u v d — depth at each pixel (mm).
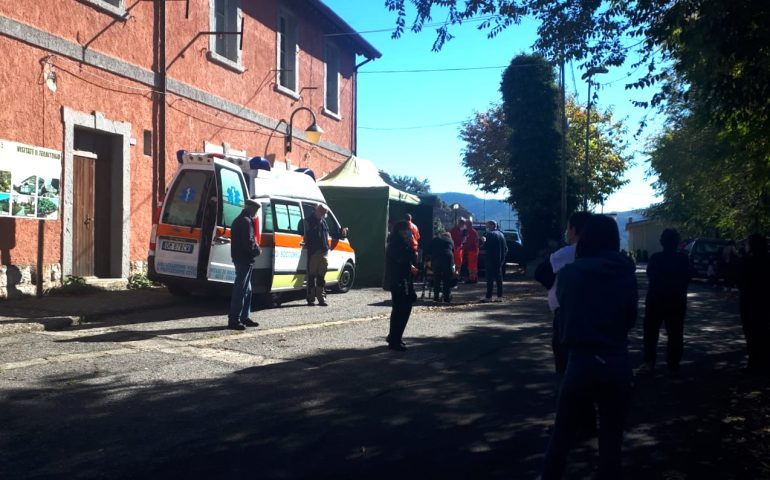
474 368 7930
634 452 5352
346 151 23953
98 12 12367
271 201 11945
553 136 28703
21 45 10758
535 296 16172
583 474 4793
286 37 19812
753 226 19250
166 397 6254
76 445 4961
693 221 25922
